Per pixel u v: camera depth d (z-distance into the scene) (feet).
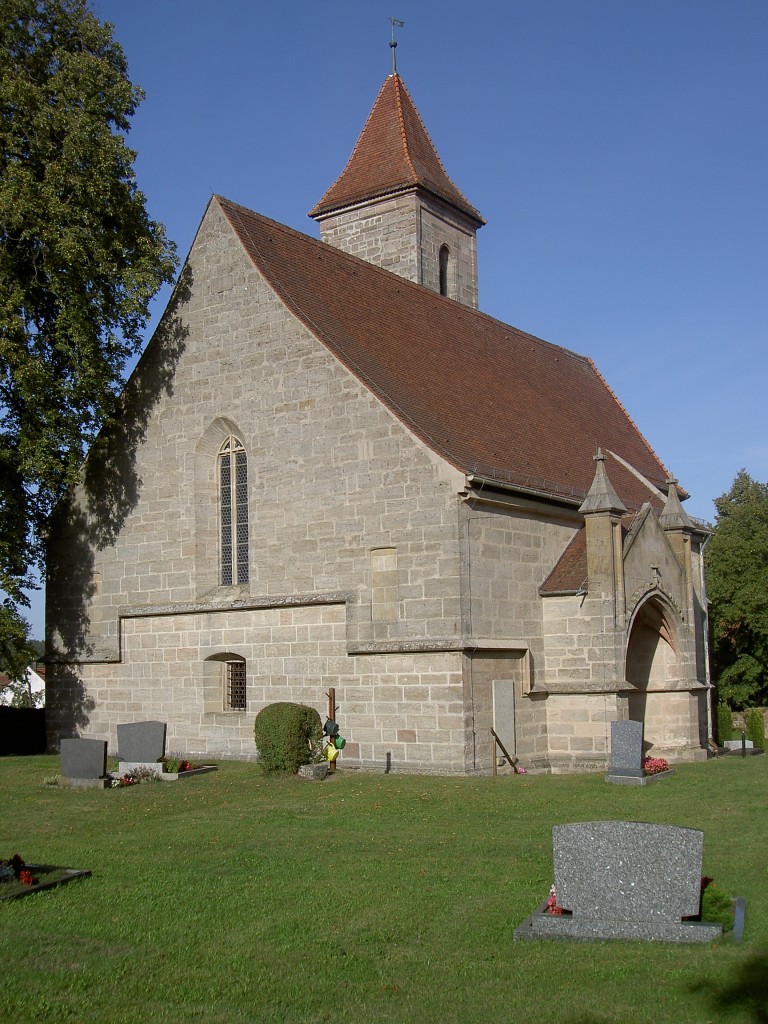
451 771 91.61
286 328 105.29
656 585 107.65
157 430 115.24
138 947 42.47
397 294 126.31
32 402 109.70
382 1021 34.58
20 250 113.70
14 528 116.78
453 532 93.45
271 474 105.40
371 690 96.84
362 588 98.22
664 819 67.46
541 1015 34.53
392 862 56.49
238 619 106.93
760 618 168.25
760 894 47.57
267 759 90.99
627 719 98.53
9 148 111.34
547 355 153.79
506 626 98.02
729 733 141.79
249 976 38.93
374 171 153.17
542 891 49.65
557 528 108.06
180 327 114.01
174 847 62.13
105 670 117.60
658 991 36.06
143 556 115.24
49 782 89.81
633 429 157.89
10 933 44.27
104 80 118.62
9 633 116.16
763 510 178.91
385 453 97.86
